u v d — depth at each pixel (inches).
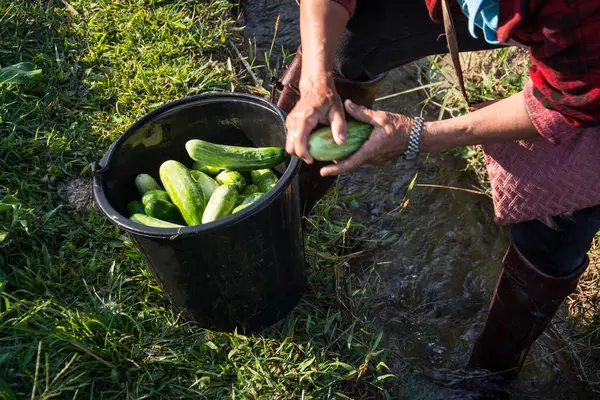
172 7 160.9
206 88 145.1
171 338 105.4
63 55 147.1
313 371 102.3
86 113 137.8
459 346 123.8
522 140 82.7
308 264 122.8
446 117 162.9
